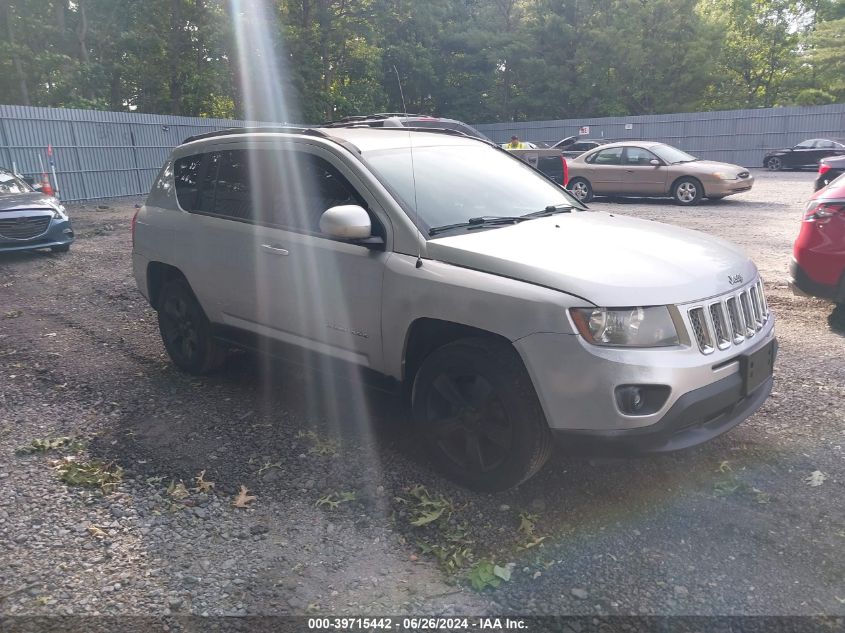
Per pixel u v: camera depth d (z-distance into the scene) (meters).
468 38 42.84
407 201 4.04
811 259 6.23
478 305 3.51
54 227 11.30
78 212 18.09
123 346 6.46
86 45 31.06
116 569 3.18
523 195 4.63
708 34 39.50
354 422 4.68
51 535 3.44
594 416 3.25
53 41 30.16
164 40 32.44
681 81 39.59
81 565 3.21
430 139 4.87
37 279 9.64
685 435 3.38
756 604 2.85
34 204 11.23
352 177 4.17
